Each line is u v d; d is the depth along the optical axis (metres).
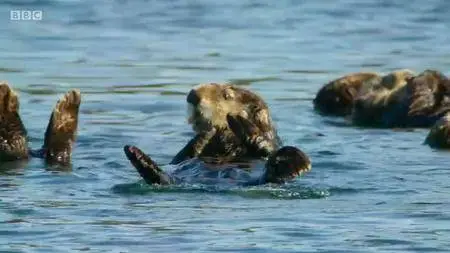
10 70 63.88
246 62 67.50
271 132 41.59
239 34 77.31
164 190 35.09
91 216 32.38
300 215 32.56
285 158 35.44
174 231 30.86
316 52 71.19
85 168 39.38
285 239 30.14
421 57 69.31
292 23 81.50
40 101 55.41
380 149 43.72
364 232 30.84
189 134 47.50
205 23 81.12
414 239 30.16
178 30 78.56
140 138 46.38
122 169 39.34
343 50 71.94
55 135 40.56
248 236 30.39
